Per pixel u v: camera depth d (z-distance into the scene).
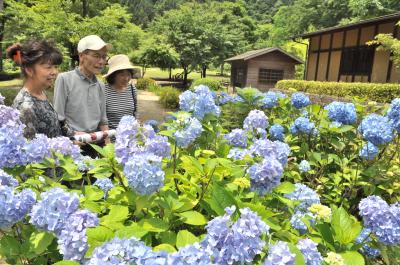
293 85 16.00
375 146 2.97
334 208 1.96
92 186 1.98
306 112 3.96
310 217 1.98
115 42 16.41
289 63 23.70
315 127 3.44
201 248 1.20
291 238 1.70
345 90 12.17
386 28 15.23
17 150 1.68
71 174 1.96
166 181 1.95
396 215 1.82
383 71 15.37
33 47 2.46
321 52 20.17
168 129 2.11
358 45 17.00
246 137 2.68
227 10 50.44
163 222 1.58
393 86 10.62
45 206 1.43
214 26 36.69
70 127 3.19
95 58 3.28
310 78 21.23
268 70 23.61
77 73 3.28
